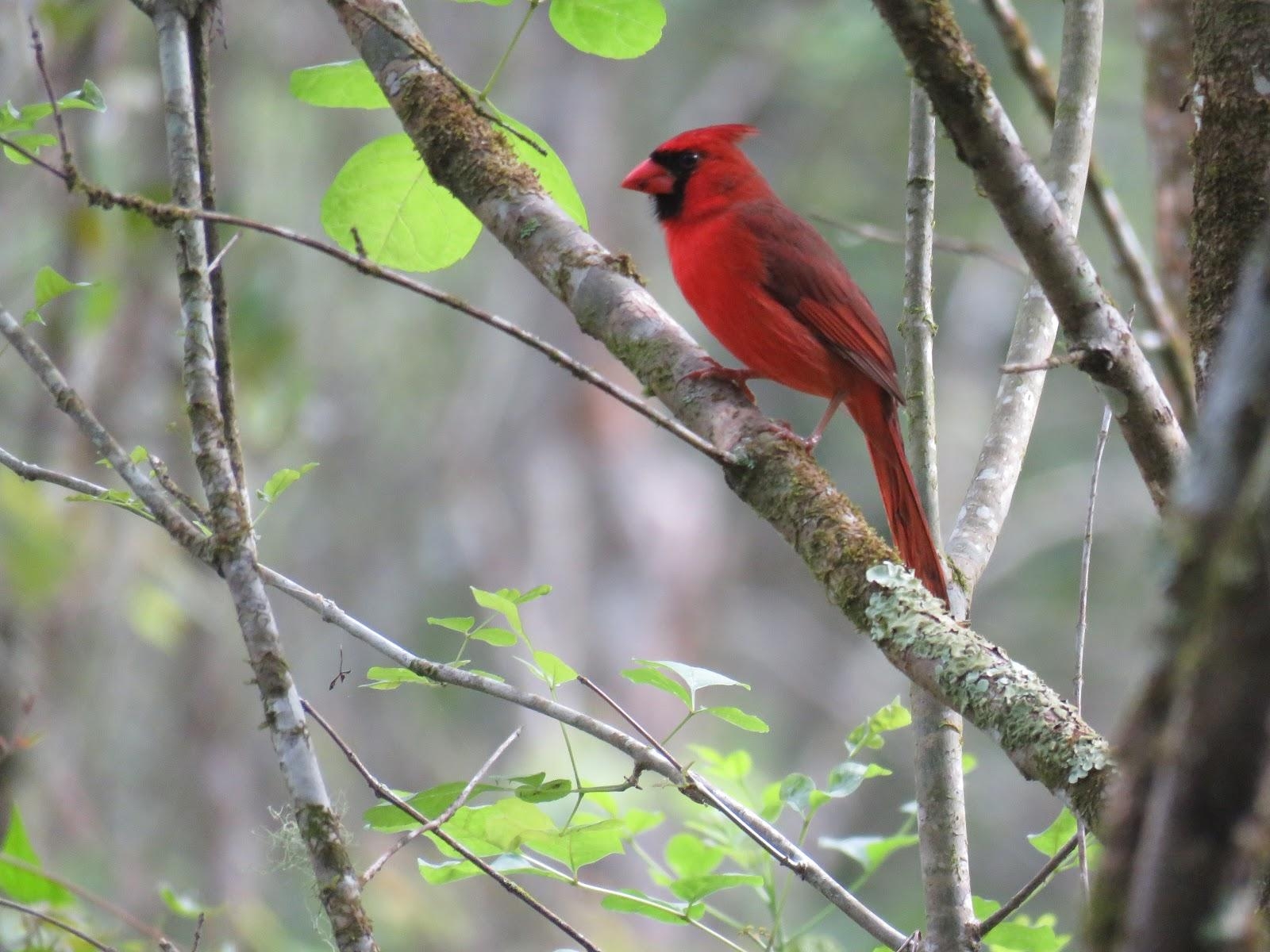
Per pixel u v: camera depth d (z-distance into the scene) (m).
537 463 21.84
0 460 5.01
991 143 4.16
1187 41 6.98
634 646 21.69
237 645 15.63
